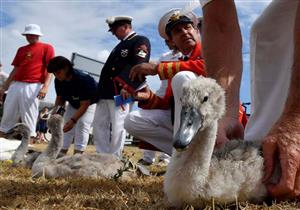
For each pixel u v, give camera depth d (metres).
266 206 1.29
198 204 1.25
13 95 4.07
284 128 1.33
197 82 1.24
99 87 3.22
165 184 1.29
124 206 1.38
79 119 3.50
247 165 1.29
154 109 2.79
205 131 1.22
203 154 1.21
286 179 1.28
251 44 1.93
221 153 1.34
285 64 1.79
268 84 1.85
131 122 2.79
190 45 2.49
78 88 3.29
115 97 2.95
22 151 3.06
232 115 1.67
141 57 3.02
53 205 1.41
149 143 2.86
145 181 2.03
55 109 3.65
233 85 1.69
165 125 2.78
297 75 1.35
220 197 1.24
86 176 2.17
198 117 1.18
